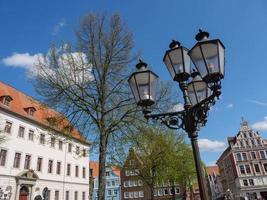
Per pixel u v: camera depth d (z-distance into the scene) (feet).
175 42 17.03
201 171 14.90
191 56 14.38
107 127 41.22
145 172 77.61
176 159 82.33
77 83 41.65
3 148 107.14
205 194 14.05
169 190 221.25
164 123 17.01
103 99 41.32
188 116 16.47
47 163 132.16
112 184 247.70
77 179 155.33
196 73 19.56
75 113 41.55
